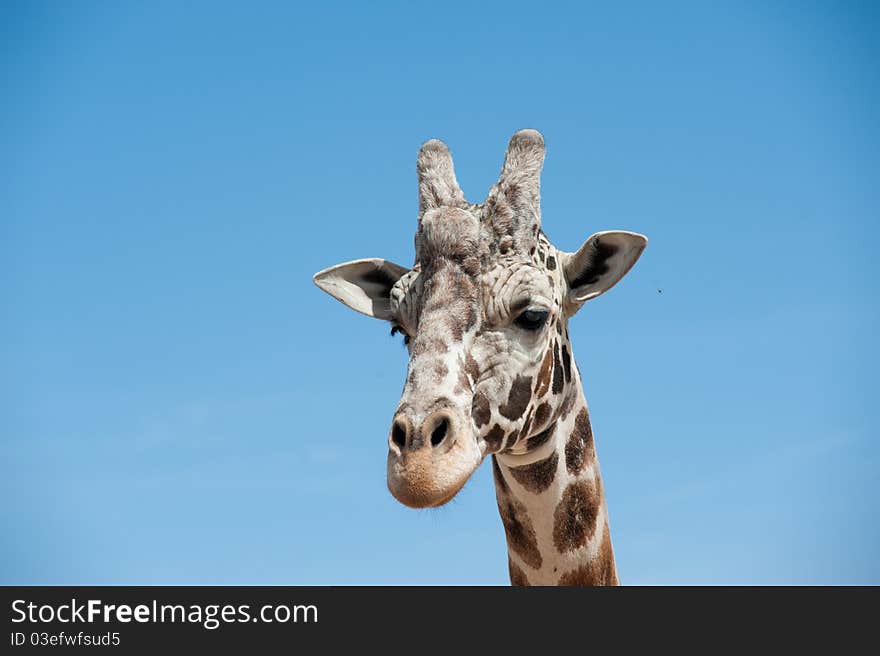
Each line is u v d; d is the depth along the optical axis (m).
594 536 7.29
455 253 6.65
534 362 6.68
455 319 6.49
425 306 6.59
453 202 7.04
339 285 7.81
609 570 7.46
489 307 6.56
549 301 6.75
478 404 6.43
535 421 6.80
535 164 7.00
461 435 6.13
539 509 7.20
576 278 7.46
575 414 7.35
